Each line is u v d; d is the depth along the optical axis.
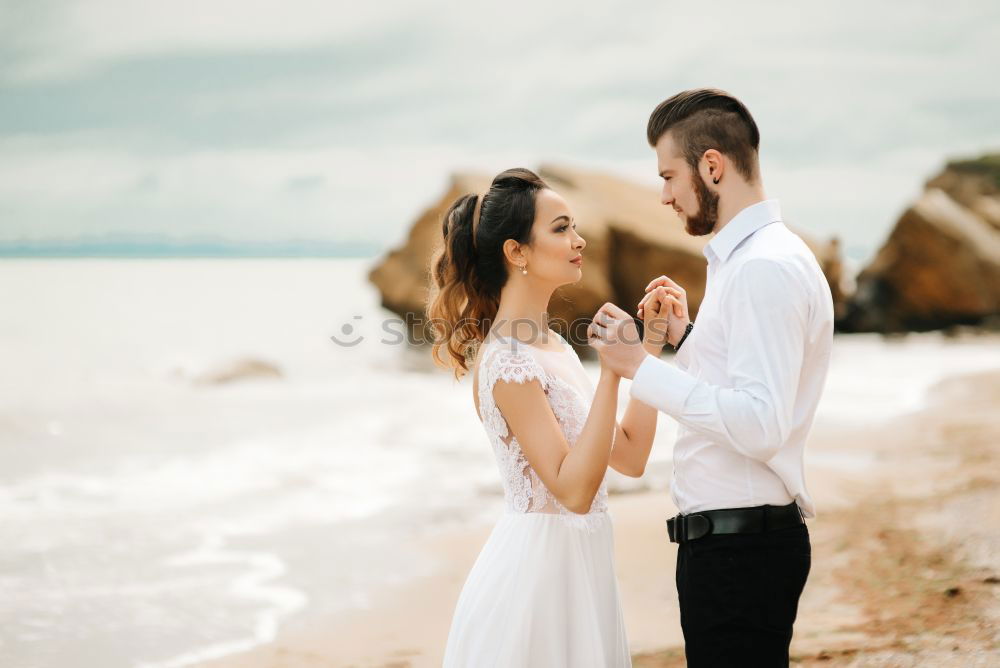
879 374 13.25
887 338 19.58
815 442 7.89
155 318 29.27
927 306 20.19
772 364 2.10
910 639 3.41
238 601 4.50
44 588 4.71
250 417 10.59
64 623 4.21
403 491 6.74
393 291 17.95
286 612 4.34
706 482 2.27
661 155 2.42
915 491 5.85
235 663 3.73
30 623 4.21
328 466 7.68
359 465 7.69
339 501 6.50
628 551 4.95
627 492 6.31
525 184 2.55
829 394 11.13
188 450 8.52
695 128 2.33
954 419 8.76
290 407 11.40
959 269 19.91
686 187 2.37
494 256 2.56
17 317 28.34
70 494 6.79
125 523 5.99
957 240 19.97
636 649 3.62
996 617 3.52
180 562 5.14
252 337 23.58
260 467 7.68
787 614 2.27
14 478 7.32
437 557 5.17
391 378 14.60
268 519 6.06
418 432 9.27
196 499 6.61
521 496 2.46
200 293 40.41
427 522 5.91
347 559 5.16
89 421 10.30
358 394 12.59
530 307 2.56
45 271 50.91
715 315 2.26
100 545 5.49
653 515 5.65
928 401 10.32
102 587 4.72
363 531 5.73
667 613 4.05
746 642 2.24
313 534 5.68
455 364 2.70
